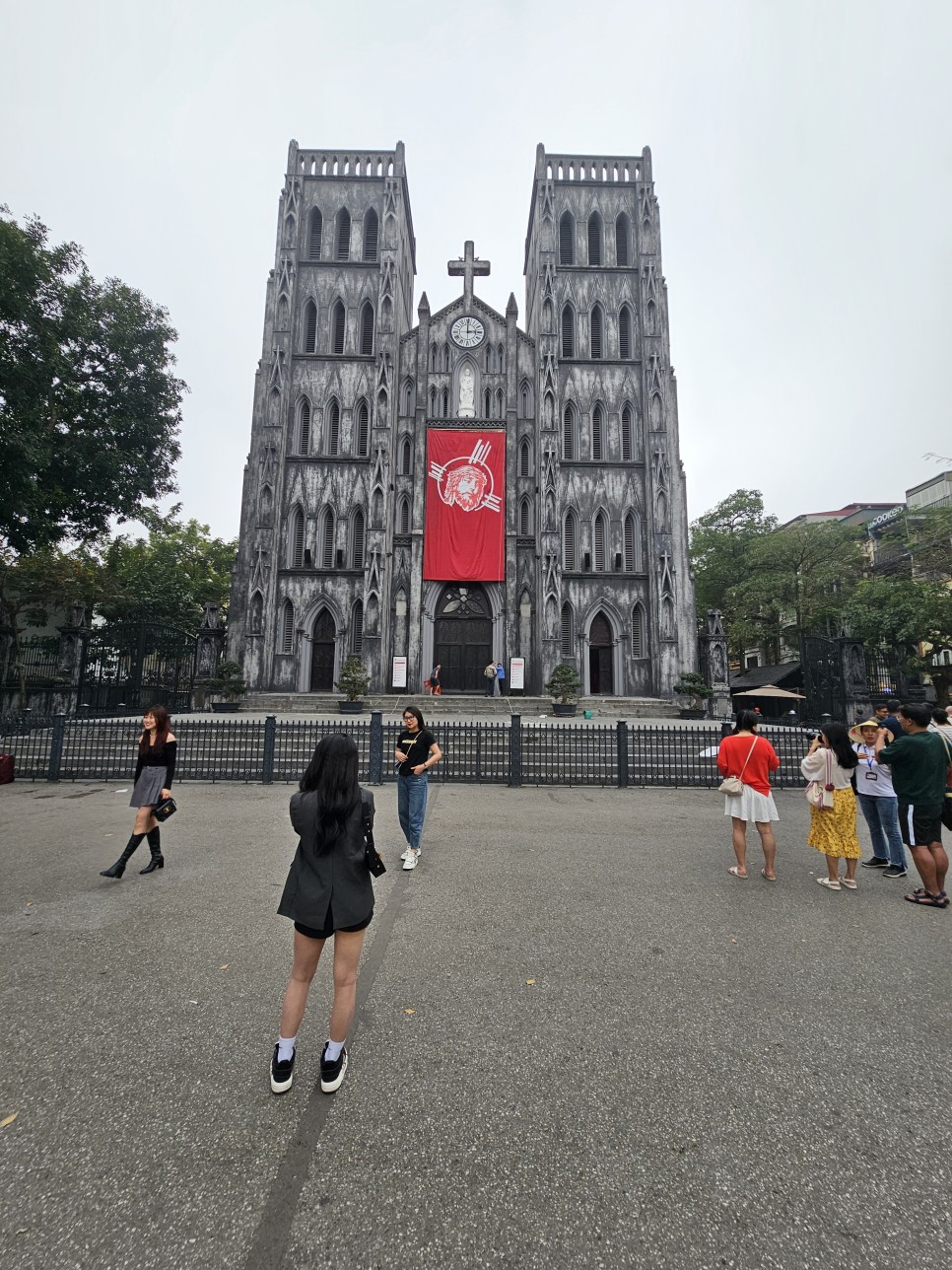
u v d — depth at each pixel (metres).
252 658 28.72
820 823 6.87
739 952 5.10
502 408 32.78
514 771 13.02
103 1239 2.40
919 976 4.71
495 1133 3.01
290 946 5.13
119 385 23.42
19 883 6.63
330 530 30.95
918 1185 2.72
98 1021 3.94
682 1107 3.21
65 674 19.56
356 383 31.91
